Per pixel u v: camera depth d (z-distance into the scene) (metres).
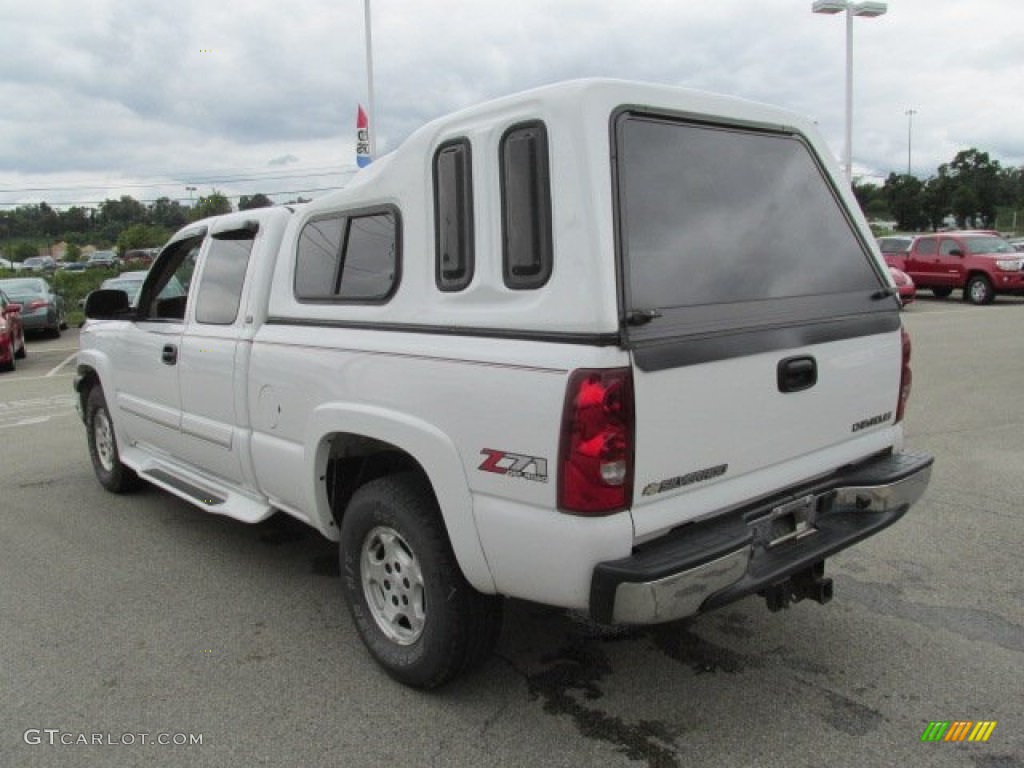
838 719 3.04
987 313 18.52
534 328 2.65
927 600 3.97
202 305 4.52
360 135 13.10
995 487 5.61
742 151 3.17
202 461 4.66
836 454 3.30
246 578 4.47
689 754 2.86
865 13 21.56
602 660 3.49
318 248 3.69
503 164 2.76
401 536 3.18
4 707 3.24
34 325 18.19
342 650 3.65
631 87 2.74
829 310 3.23
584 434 2.48
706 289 2.84
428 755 2.89
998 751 2.84
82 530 5.27
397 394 3.09
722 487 2.85
